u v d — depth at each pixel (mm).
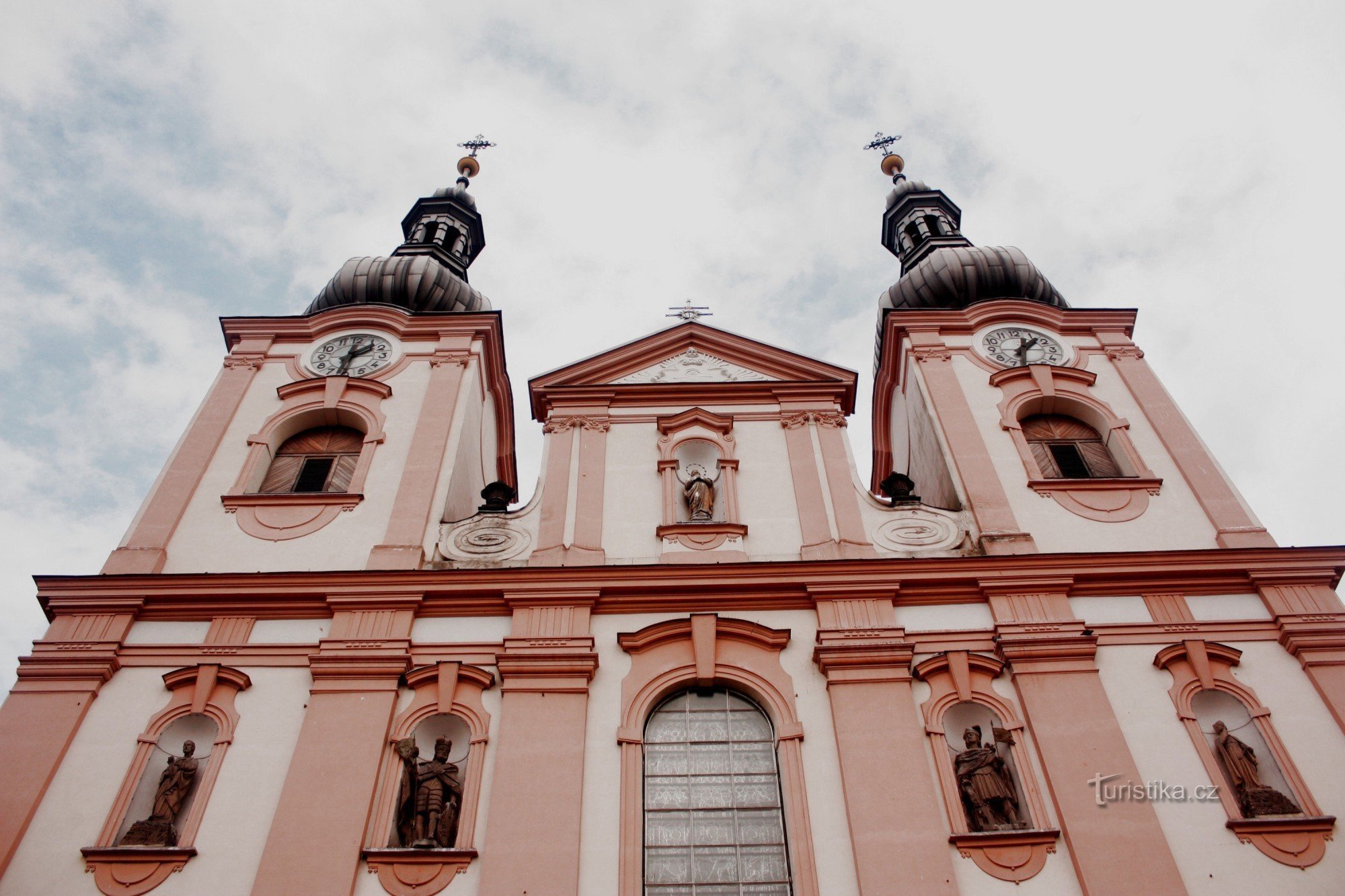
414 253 29672
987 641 17391
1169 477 20531
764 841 15367
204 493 20250
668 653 17266
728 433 21359
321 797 15297
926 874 14453
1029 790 15516
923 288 26359
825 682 16781
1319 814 15102
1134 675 16875
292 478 21203
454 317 24531
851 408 22688
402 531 19312
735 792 15867
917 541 19344
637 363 23594
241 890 14508
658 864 15141
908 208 32938
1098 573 18172
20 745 15852
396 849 14789
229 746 16016
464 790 15578
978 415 22031
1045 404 22531
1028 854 14758
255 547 19234
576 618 17688
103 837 15047
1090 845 14719
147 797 15727
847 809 15172
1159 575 18250
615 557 19047
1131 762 15656
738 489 20312
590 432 21500
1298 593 17953
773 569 18203
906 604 18016
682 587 18031
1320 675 16719
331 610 17828
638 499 20125
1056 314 24547
